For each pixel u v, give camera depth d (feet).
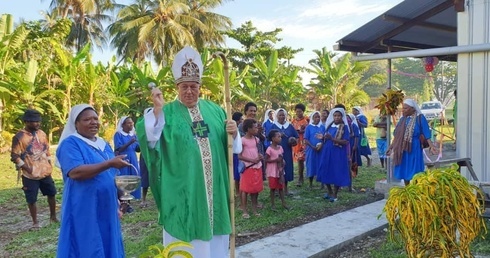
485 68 21.22
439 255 10.59
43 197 28.30
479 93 21.49
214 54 11.32
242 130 23.84
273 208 22.75
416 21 25.27
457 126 22.44
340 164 24.45
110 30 108.47
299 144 30.25
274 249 15.97
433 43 30.71
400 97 24.67
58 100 57.00
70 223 10.50
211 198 11.12
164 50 103.09
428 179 10.64
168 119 10.96
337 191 25.21
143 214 22.75
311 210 22.58
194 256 10.96
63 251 10.36
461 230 10.39
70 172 10.34
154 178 10.92
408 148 21.40
